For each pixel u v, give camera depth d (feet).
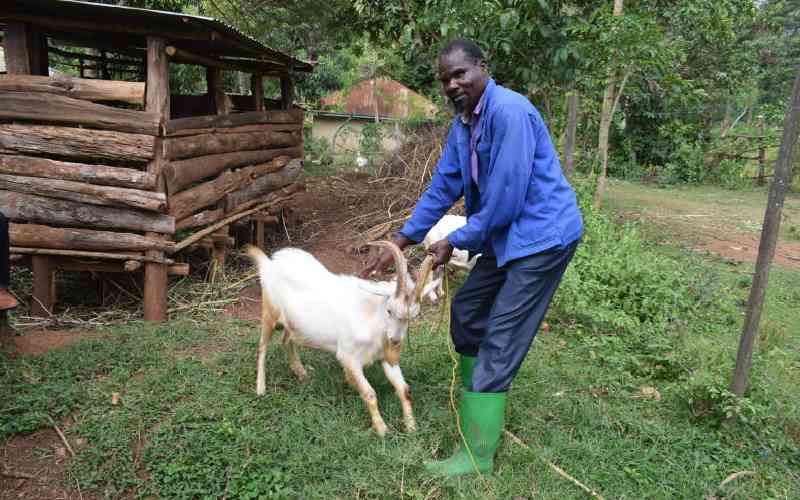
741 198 47.55
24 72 16.84
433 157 29.43
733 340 16.81
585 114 44.47
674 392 13.57
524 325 10.27
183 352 15.02
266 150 25.23
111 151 16.44
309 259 12.65
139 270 19.81
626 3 32.83
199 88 47.06
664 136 61.46
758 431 12.11
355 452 10.85
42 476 10.25
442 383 13.61
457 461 10.52
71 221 16.87
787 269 25.88
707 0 35.76
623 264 20.65
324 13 39.27
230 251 23.13
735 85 55.21
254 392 12.88
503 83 23.97
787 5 66.90
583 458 11.05
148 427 11.51
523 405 12.82
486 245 11.19
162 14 15.35
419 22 23.07
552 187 9.95
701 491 10.31
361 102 76.02
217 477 10.10
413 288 10.56
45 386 12.44
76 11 15.83
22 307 17.97
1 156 16.62
